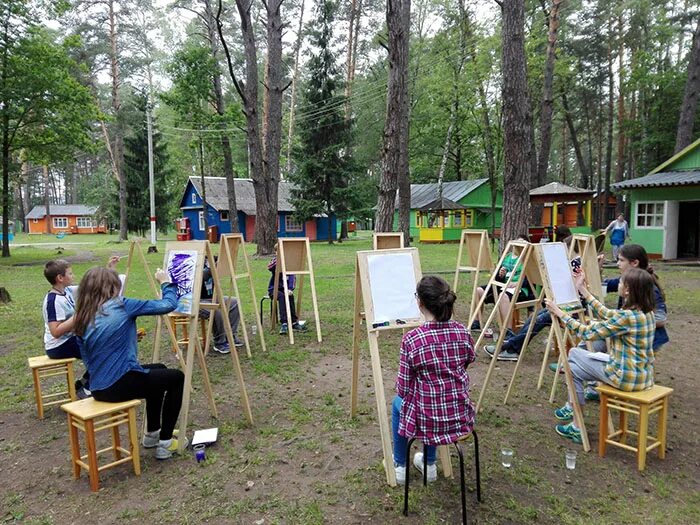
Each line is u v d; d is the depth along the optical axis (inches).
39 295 447.5
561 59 938.1
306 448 154.4
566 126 1560.0
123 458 147.8
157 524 117.9
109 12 1205.1
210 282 254.5
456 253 816.9
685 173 677.9
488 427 168.6
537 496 127.4
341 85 1071.6
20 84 736.3
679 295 405.1
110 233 2181.3
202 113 946.1
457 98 1002.7
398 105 391.9
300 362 243.3
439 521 116.7
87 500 128.2
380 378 136.5
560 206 1290.6
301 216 1076.5
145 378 139.9
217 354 258.2
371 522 116.8
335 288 455.5
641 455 139.2
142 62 1268.5
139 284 502.6
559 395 197.0
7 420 180.7
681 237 724.7
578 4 1088.8
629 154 1384.1
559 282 169.2
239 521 118.5
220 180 1403.8
